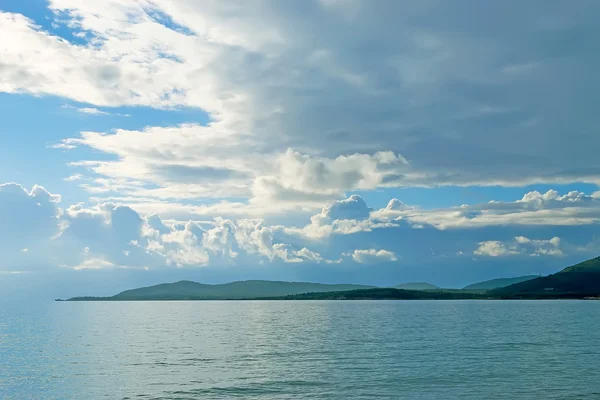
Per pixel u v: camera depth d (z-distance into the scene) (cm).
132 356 9362
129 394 6091
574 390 6197
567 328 15512
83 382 6806
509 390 6194
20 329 16638
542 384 6531
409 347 10619
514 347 10494
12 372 7600
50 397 6000
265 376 7162
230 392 6144
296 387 6397
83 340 12581
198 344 11512
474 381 6725
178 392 6166
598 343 11212
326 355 9381
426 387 6362
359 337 13050
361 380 6812
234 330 15900
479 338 12494
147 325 18675
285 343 11662
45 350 10350
